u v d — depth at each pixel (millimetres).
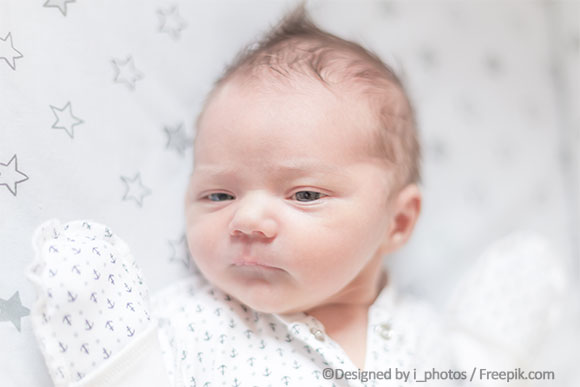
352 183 906
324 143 892
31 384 836
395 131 1002
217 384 893
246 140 879
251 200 869
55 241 784
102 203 980
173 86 1095
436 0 1378
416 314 1141
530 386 1177
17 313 850
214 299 982
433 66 1354
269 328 954
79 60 982
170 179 1070
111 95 1016
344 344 995
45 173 918
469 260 1339
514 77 1434
